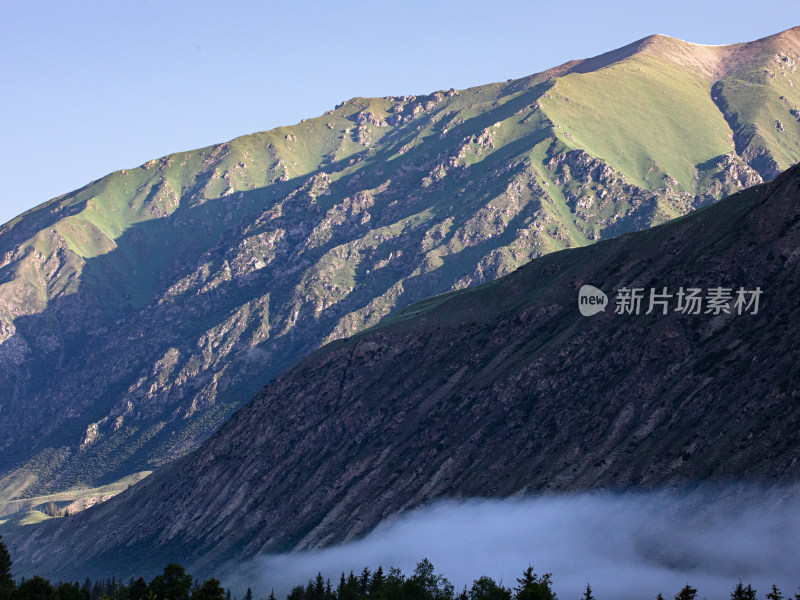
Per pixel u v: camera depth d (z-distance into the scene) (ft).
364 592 539.29
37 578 527.81
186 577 531.09
